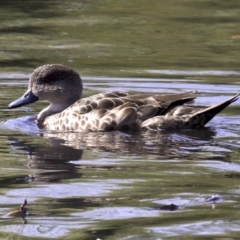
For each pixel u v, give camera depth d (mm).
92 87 16656
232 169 10805
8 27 23312
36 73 14734
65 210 8992
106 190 9797
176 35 22328
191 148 12031
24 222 8594
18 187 9945
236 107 15070
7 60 19281
